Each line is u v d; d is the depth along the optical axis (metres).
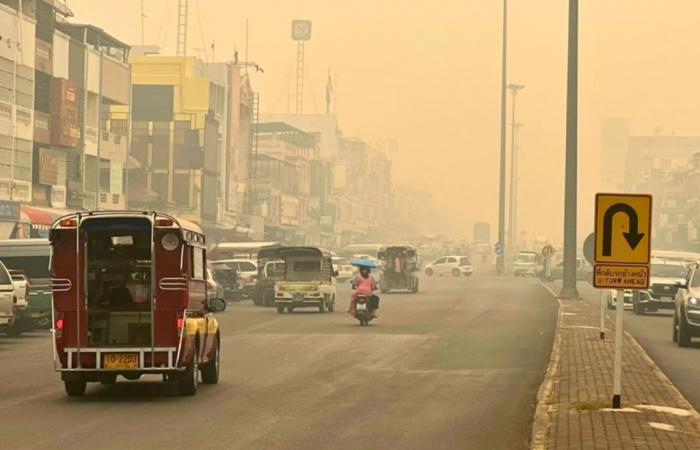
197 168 118.56
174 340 22.48
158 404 21.62
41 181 81.25
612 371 25.53
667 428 16.97
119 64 98.00
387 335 40.62
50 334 43.31
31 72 78.94
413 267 84.50
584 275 119.94
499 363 30.05
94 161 93.56
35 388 24.55
